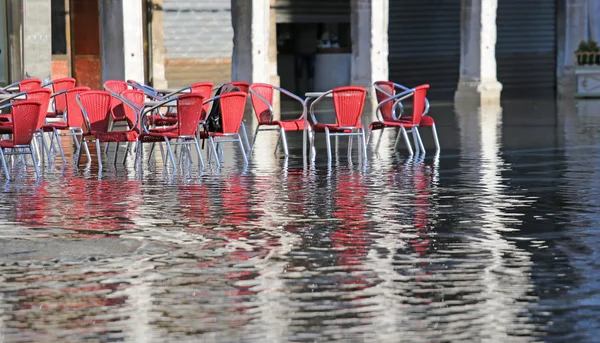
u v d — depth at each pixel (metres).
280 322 7.76
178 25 32.22
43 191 14.21
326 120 26.67
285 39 36.84
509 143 20.56
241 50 29.22
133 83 20.61
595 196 13.54
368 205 12.85
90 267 9.50
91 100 17.14
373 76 31.94
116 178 15.58
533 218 11.92
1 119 18.47
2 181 15.33
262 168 16.73
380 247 10.32
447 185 14.59
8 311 8.09
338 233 11.05
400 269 9.37
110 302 8.32
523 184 14.66
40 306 8.23
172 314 7.98
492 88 34.06
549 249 10.20
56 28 29.89
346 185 14.65
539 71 40.56
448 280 8.96
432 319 7.81
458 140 21.28
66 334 7.51
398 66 37.38
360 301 8.31
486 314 7.95
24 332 7.56
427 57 38.00
